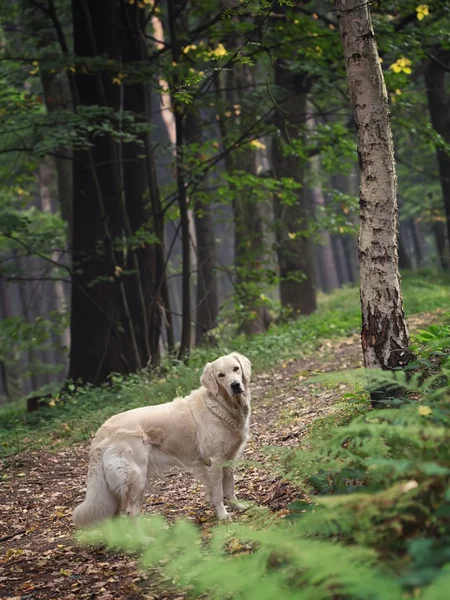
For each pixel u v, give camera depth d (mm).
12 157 25828
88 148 16094
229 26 17969
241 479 8039
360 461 4867
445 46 17469
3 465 11383
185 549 4887
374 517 4066
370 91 7062
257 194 20766
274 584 3688
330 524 4004
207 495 6945
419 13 15625
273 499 6652
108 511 6742
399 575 3416
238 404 6918
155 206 18828
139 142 16344
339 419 6633
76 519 6730
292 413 10391
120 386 15836
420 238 58125
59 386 27766
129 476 6711
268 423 10469
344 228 21266
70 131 15547
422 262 46688
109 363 17906
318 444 5223
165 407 7121
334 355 14484
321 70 17500
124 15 18109
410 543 3379
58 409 15719
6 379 33219
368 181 7074
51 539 7602
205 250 26203
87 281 18141
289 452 5379
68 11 22984
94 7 17781
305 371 13156
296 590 3756
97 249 17828
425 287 25812
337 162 21109
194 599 4848
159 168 43875
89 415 13562
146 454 6867
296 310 24844
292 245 24688
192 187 20609
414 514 4012
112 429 6918
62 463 11203
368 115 7074
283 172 24422
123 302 17500
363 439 4605
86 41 17797
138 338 18391
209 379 6965
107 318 17766
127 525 6254
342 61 17781
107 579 6012
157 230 18828
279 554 4242
